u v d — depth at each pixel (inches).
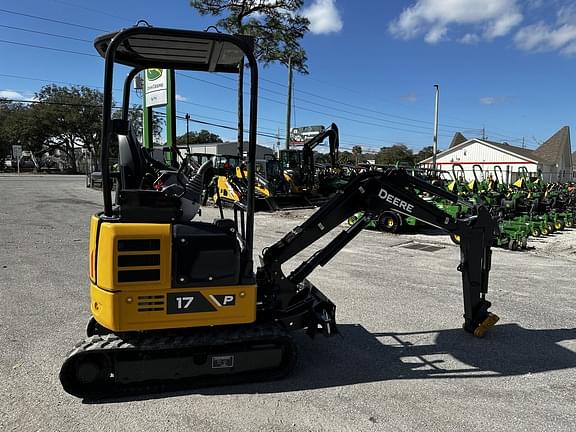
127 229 128.8
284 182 757.3
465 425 127.4
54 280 259.9
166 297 132.8
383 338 191.3
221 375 145.9
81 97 2346.2
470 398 142.9
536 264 349.7
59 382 145.5
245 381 147.7
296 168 793.6
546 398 144.0
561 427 127.3
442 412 134.0
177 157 187.5
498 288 274.8
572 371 164.1
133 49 147.9
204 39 135.6
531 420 130.7
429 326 206.2
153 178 153.3
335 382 151.1
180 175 145.9
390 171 174.7
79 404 133.1
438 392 146.2
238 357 143.3
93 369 134.2
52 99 2316.7
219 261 136.3
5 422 123.3
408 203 175.8
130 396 138.2
